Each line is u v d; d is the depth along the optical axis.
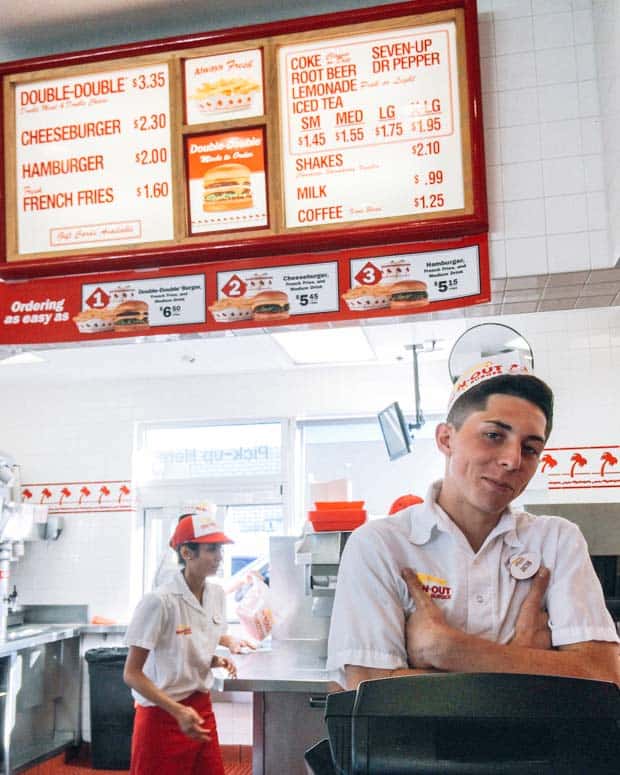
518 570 1.54
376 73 2.44
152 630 3.29
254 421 6.98
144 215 2.57
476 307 2.71
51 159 2.63
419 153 2.41
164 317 2.59
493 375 1.49
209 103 2.53
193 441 7.06
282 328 2.63
